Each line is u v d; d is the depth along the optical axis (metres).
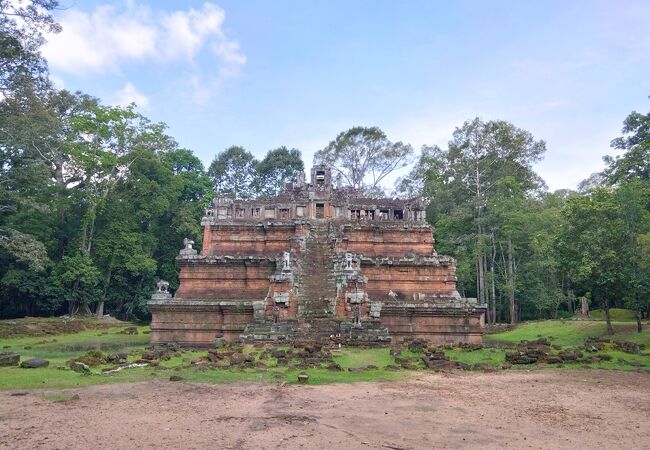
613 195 40.56
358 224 46.22
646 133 57.88
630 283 37.19
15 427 12.34
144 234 68.81
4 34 38.34
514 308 68.12
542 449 11.02
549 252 59.47
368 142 86.94
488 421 13.52
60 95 63.09
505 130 73.50
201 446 10.88
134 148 65.69
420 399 16.34
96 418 13.26
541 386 19.12
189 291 42.16
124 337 48.56
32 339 46.38
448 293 42.94
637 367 24.00
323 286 39.28
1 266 60.50
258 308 36.47
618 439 11.91
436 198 74.75
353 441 11.37
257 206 48.22
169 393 16.77
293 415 13.72
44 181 50.34
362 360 25.61
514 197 67.88
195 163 82.62
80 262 59.56
